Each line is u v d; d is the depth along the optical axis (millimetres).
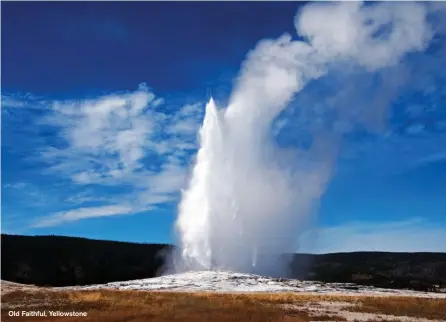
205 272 71188
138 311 31219
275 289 59031
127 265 107500
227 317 29422
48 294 40219
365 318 32000
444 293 64125
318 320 30641
